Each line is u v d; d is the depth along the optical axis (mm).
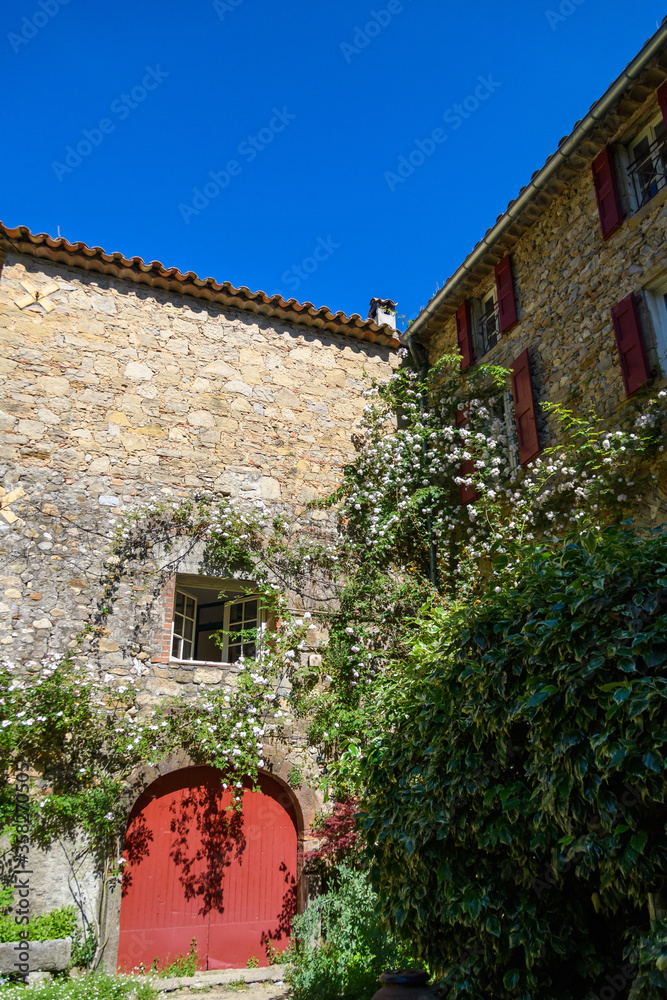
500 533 7664
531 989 3039
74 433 7832
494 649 3426
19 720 6438
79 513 7559
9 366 7793
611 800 2770
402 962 5500
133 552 7637
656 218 6914
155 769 6930
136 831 6859
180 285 8797
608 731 2770
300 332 9531
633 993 2510
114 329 8422
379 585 8492
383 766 4113
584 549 3457
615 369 7090
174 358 8617
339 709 7762
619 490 6641
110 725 6883
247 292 9008
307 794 7457
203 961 6684
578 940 3109
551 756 2990
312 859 7156
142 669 7266
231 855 7148
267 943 6977
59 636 7059
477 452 8727
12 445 7523
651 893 2686
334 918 6465
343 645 8117
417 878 3588
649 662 2771
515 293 8742
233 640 8375
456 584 8188
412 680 4473
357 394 9609
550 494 7355
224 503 8172
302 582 8359
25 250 8188
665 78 6941
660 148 7301
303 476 8852
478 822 3305
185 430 8383
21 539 7238
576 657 2971
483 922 3207
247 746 7223
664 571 2953
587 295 7617
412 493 9047
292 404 9109
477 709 3385
